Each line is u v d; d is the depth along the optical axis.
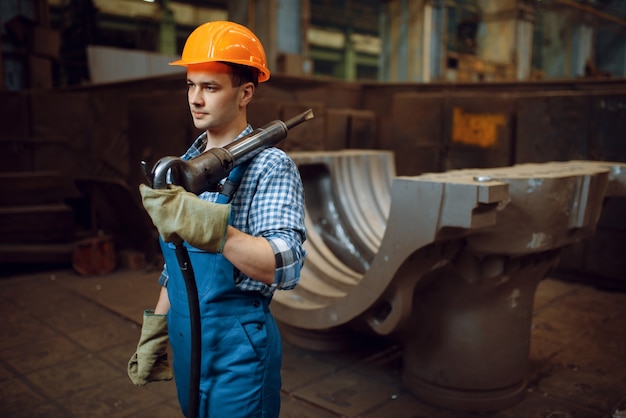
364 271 4.02
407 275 2.72
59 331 4.01
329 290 3.67
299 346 3.74
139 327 4.10
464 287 2.81
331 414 2.87
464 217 2.33
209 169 1.33
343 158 4.37
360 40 28.58
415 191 2.50
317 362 3.51
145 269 5.73
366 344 3.80
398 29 15.78
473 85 7.13
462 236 2.61
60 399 3.01
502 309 2.86
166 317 1.73
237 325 1.46
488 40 19.53
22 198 5.82
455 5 21.19
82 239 6.02
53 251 5.56
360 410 2.91
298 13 12.09
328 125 6.88
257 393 1.48
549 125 5.47
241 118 1.54
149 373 1.71
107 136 6.82
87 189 5.85
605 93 5.09
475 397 2.91
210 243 1.22
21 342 3.80
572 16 20.67
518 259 2.77
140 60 11.38
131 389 3.14
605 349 3.76
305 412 2.89
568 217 2.74
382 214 4.41
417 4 15.37
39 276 5.48
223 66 1.43
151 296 4.82
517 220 2.59
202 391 1.50
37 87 9.07
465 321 2.85
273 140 1.48
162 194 1.20
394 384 3.22
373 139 7.67
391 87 7.99
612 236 5.09
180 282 1.51
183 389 1.59
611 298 4.93
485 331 2.85
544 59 22.78
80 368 3.40
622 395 3.10
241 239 1.29
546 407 2.97
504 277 2.77
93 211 6.71
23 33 8.85
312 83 7.52
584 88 6.22
